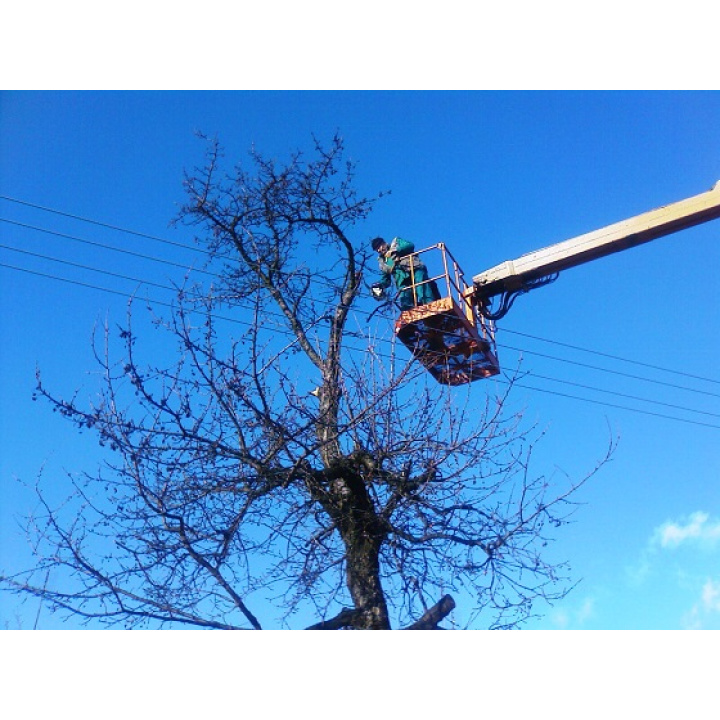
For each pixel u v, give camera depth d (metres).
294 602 7.30
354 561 7.39
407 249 11.83
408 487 7.77
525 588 7.48
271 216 9.62
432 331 11.54
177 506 7.23
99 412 7.09
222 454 7.50
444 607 7.11
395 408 8.14
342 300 9.40
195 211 9.65
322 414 8.03
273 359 7.92
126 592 6.60
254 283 9.29
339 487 7.77
